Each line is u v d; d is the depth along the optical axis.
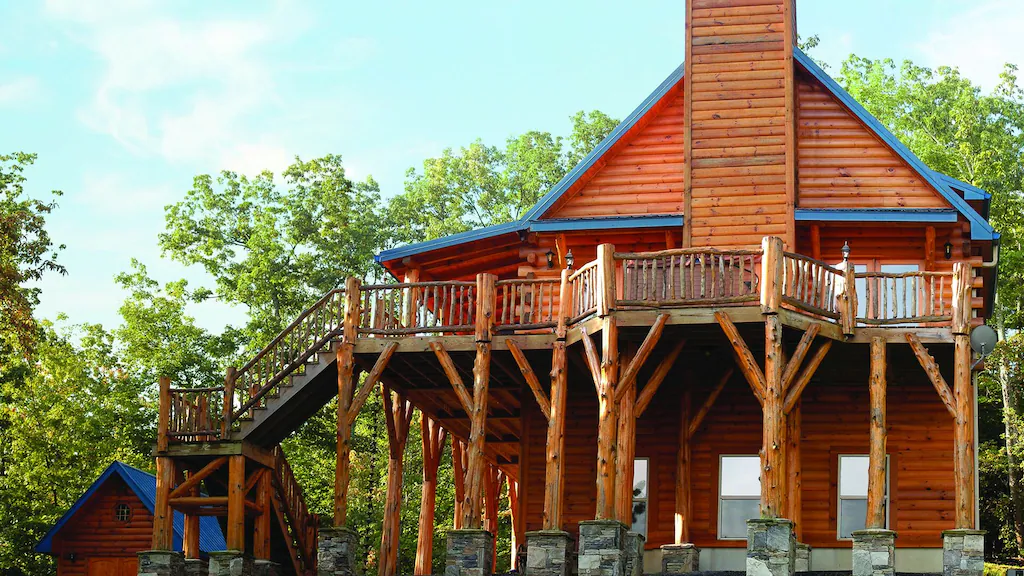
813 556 25.53
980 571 21.83
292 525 28.42
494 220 51.41
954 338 23.19
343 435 24.66
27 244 33.16
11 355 42.84
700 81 26.97
